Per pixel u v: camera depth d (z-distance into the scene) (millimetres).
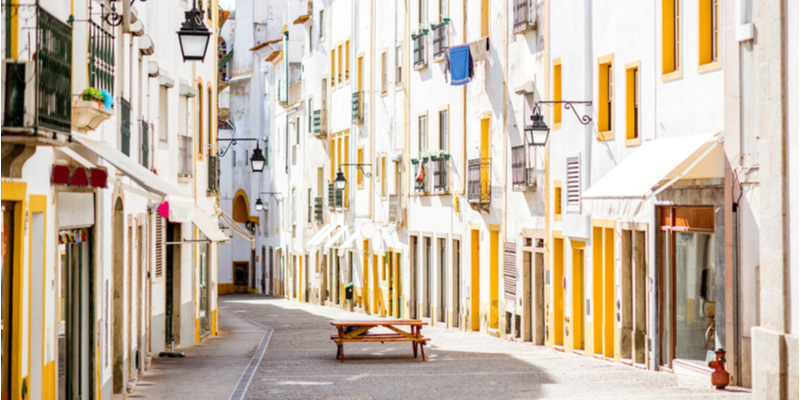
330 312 44562
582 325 23516
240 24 72750
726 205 16516
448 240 33531
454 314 33250
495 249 29703
